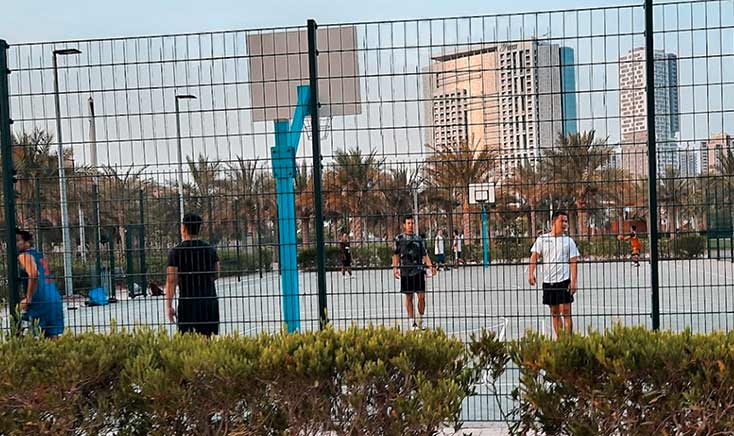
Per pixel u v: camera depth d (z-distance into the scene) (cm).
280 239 661
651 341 404
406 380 402
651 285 591
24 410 418
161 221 684
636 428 389
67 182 707
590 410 398
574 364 395
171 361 416
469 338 475
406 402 393
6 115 659
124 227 696
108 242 843
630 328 436
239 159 641
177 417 418
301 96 635
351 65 614
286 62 634
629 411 390
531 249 644
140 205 681
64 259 797
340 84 614
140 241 712
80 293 820
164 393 406
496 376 444
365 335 438
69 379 417
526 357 414
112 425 427
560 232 793
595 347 398
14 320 546
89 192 692
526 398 409
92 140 645
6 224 670
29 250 738
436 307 1339
